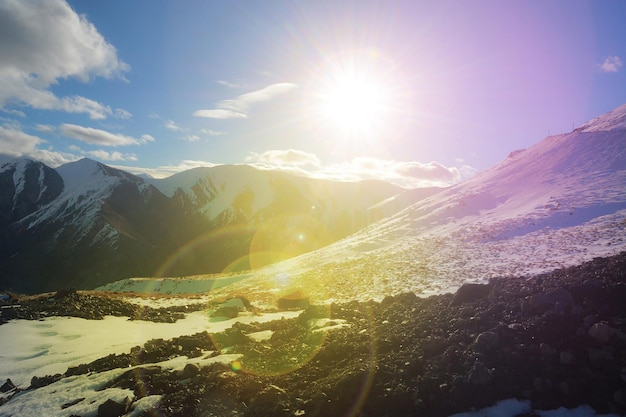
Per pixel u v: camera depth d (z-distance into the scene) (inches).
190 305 1226.6
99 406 480.7
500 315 520.1
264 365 553.6
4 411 502.0
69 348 759.1
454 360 454.9
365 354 518.9
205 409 456.8
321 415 425.1
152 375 553.3
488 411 396.2
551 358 424.2
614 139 1943.9
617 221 1221.7
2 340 784.3
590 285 504.7
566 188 1688.0
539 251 1159.6
